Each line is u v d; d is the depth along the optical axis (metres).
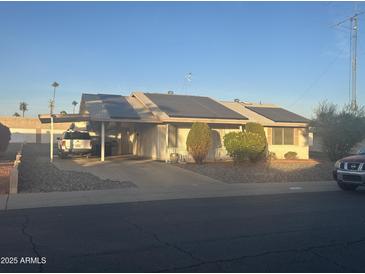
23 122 60.62
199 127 25.36
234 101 37.16
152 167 22.84
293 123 30.97
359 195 14.84
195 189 16.06
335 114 29.28
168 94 34.03
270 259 6.92
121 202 13.19
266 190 16.16
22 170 20.53
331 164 26.84
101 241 8.04
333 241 8.14
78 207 12.17
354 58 33.72
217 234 8.66
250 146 24.31
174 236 8.48
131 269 6.34
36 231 8.91
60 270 6.27
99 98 31.56
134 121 25.83
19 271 6.22
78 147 28.33
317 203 12.94
